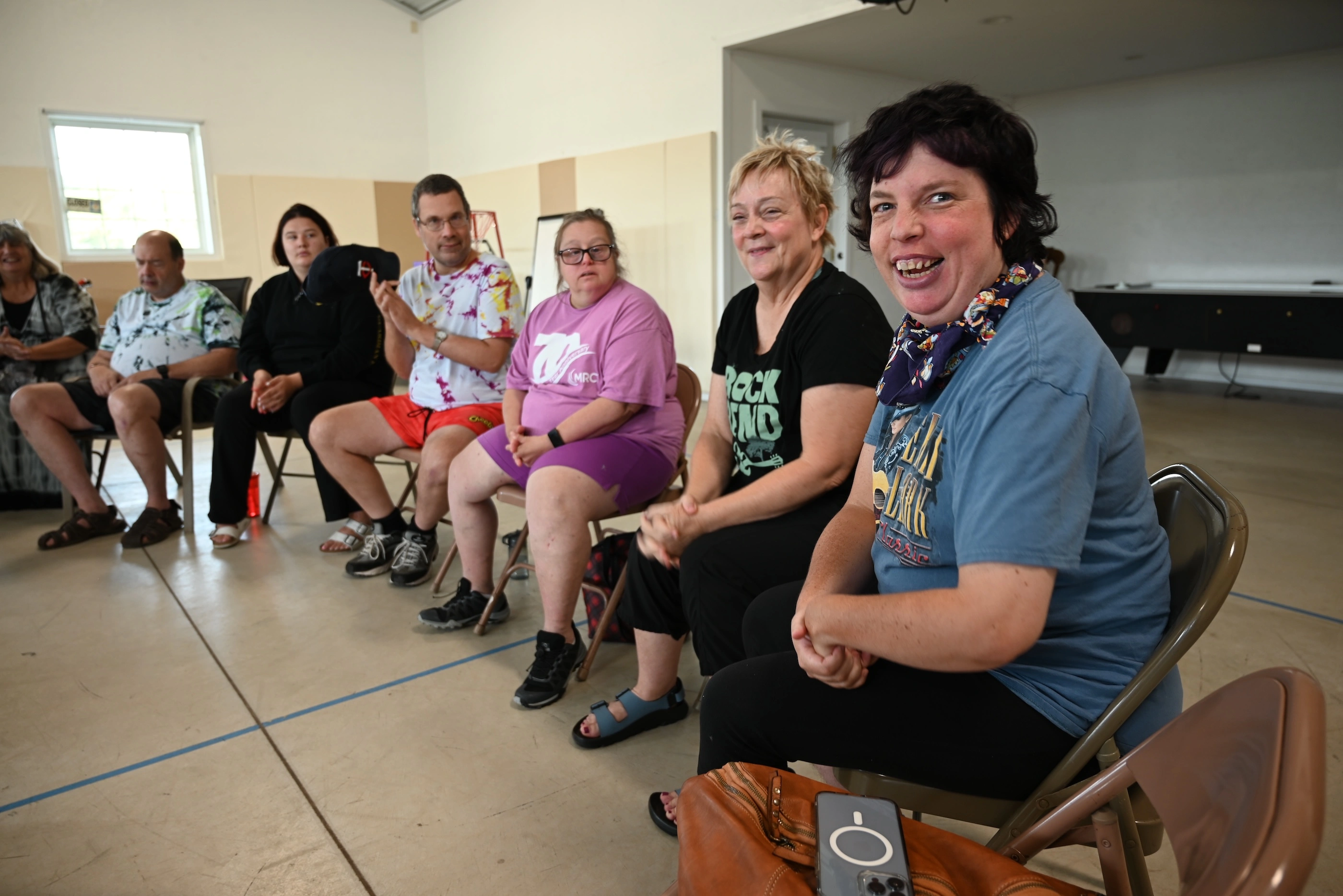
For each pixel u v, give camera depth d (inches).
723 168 235.9
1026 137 37.0
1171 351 286.8
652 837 62.7
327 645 94.2
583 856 60.7
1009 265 38.4
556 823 64.3
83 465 130.9
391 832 63.3
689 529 62.2
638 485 84.0
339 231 319.6
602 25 264.5
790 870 30.4
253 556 123.3
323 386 121.9
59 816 65.2
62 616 102.2
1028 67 264.2
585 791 68.1
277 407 120.2
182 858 60.7
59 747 74.4
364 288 115.7
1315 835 18.9
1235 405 239.1
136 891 57.4
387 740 75.5
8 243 139.8
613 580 90.7
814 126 262.1
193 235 295.9
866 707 39.9
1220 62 260.7
